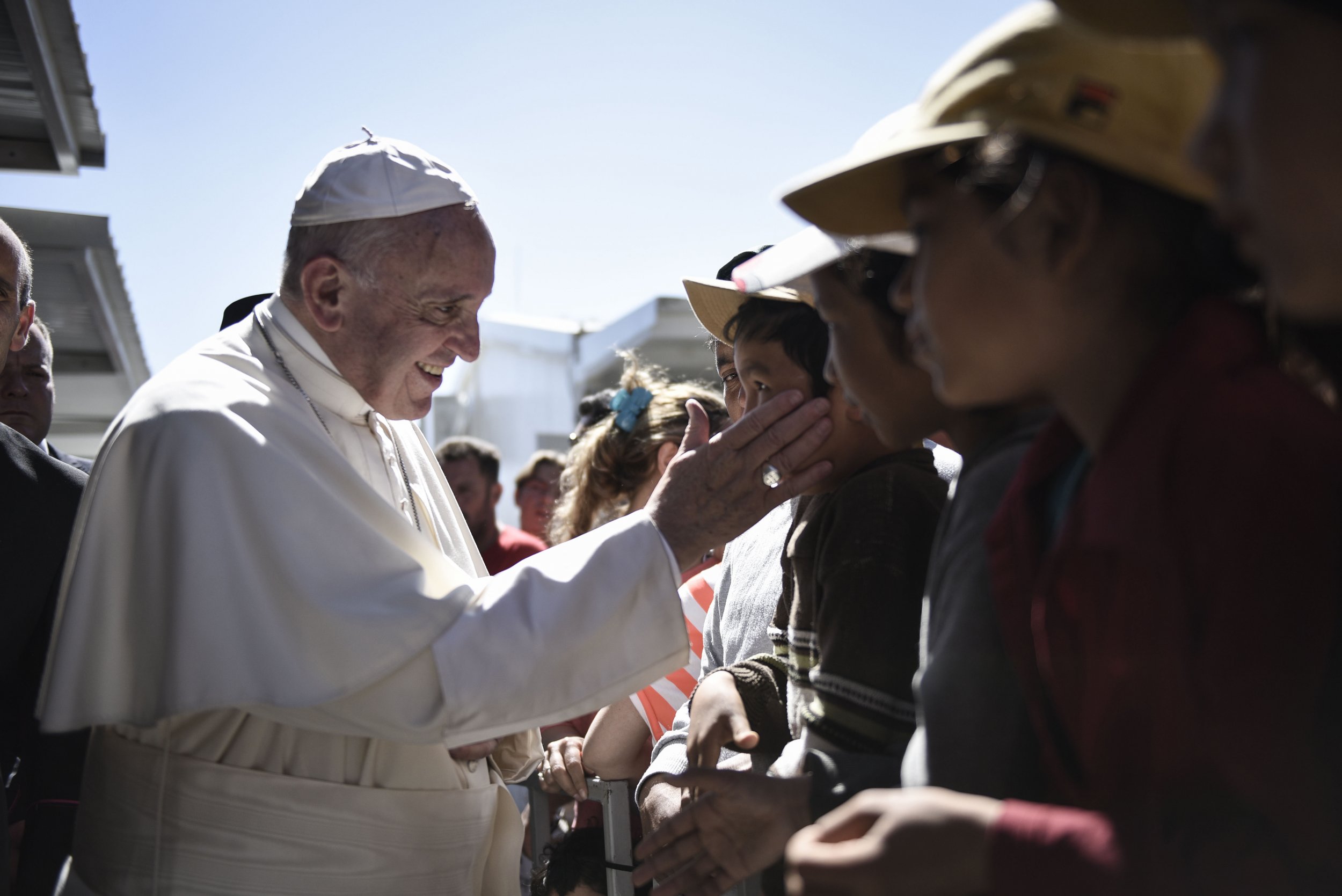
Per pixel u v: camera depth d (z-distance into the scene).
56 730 1.77
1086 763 0.86
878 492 1.36
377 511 1.92
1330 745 0.73
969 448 1.21
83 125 4.30
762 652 1.86
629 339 8.32
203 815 1.80
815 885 0.83
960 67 0.91
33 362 3.41
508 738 2.29
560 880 2.37
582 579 1.75
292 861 1.80
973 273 0.87
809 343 1.64
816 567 1.38
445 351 2.14
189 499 1.79
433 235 2.06
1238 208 0.69
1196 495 0.77
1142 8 0.81
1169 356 0.82
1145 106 0.82
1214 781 0.78
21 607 2.53
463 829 1.98
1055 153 0.84
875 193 1.06
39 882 2.35
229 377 1.98
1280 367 0.88
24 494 2.59
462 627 1.73
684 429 3.18
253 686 1.72
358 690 1.72
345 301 2.08
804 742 1.33
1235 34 0.68
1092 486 0.84
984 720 0.96
